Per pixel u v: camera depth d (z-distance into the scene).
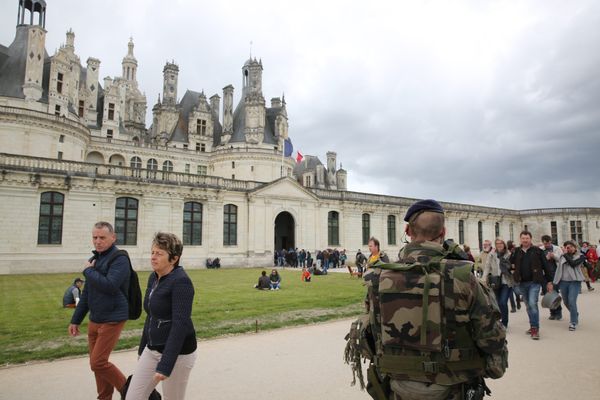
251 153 56.69
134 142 55.41
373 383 3.02
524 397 5.35
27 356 7.55
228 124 61.31
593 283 21.30
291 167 60.62
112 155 54.12
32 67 43.88
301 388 5.82
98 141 52.69
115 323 4.90
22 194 29.23
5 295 16.53
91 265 4.91
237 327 10.14
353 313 12.23
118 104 57.12
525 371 6.45
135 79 74.44
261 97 59.66
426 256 2.87
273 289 18.91
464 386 2.75
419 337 2.66
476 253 59.03
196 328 10.02
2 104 42.31
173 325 3.76
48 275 27.42
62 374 6.58
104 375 4.84
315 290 18.53
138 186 34.16
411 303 2.71
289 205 43.25
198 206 38.00
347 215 47.69
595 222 60.94
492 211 62.34
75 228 31.16
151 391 3.97
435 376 2.64
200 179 38.09
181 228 36.34
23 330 9.84
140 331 9.77
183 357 3.97
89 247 31.61
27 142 40.66
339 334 9.50
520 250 9.34
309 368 6.78
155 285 4.14
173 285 3.96
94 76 57.34
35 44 44.19
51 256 29.95
